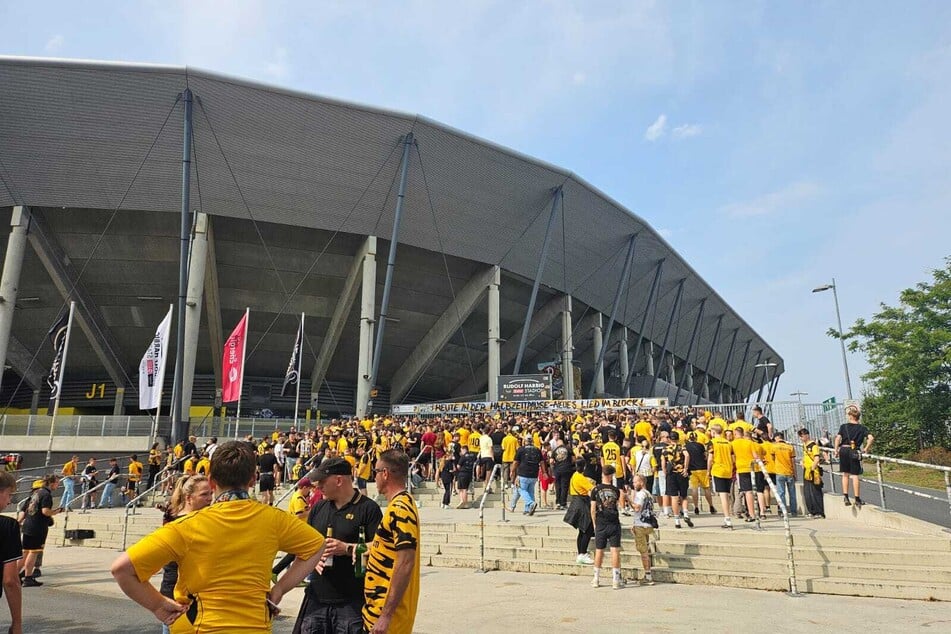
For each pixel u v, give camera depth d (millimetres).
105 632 7625
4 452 29328
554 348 55156
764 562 9609
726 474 11758
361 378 35469
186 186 29438
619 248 47500
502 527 12453
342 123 31969
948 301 28312
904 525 10828
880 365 29672
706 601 8453
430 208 37281
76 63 27359
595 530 9805
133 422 30922
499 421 24406
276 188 33750
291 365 29328
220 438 31359
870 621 7246
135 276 37094
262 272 38875
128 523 16875
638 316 59062
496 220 39594
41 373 42531
